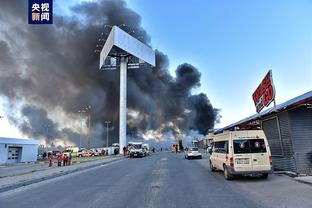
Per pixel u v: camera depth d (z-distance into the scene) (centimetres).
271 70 1580
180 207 784
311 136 1423
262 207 766
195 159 3262
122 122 6862
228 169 1300
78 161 3466
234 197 912
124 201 892
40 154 7038
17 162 4609
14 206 888
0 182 1418
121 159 3959
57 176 1794
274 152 1644
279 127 1562
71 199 963
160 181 1348
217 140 1603
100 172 1975
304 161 1395
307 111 1442
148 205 821
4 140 4275
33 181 1509
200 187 1136
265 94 1733
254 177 1384
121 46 6981
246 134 1313
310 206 766
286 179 1281
